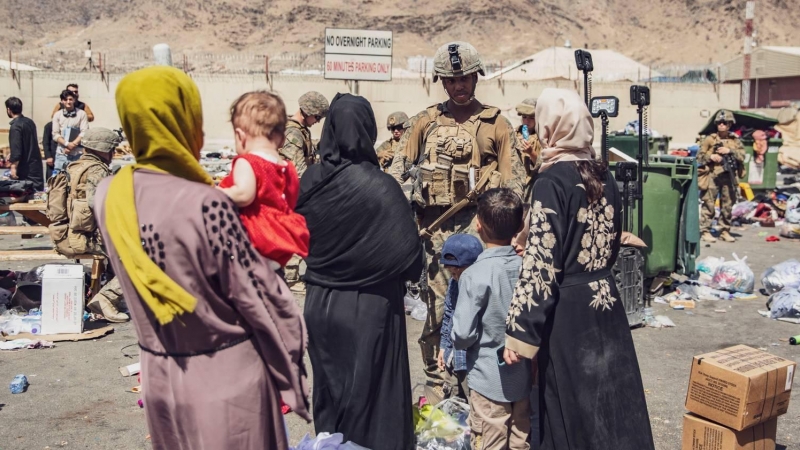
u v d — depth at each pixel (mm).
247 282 2475
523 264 3297
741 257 10555
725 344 6578
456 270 4148
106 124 23031
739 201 14508
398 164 4977
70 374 5699
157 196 2449
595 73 30219
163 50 8688
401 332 3789
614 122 25891
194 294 2453
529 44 80312
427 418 4211
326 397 3828
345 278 3670
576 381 3316
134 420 4871
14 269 9070
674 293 8266
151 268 2387
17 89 22422
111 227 2451
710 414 4000
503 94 25328
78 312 6656
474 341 3631
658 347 6473
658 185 7953
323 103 7535
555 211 3287
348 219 3580
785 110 22531
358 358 3658
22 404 5113
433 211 4887
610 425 3340
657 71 33000
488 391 3648
